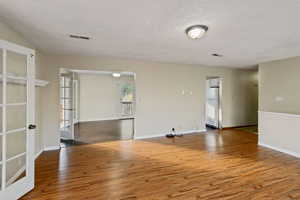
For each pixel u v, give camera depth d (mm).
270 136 4195
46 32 2625
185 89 5711
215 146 4336
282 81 4211
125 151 3949
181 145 4426
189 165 3152
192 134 5625
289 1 1678
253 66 5820
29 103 2275
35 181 2551
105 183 2506
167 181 2566
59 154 3754
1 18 2129
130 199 2121
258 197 2162
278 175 2758
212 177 2689
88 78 8203
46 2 1740
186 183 2508
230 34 2631
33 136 2342
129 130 6262
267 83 4594
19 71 2244
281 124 3941
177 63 5410
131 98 9367
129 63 4902
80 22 2248
